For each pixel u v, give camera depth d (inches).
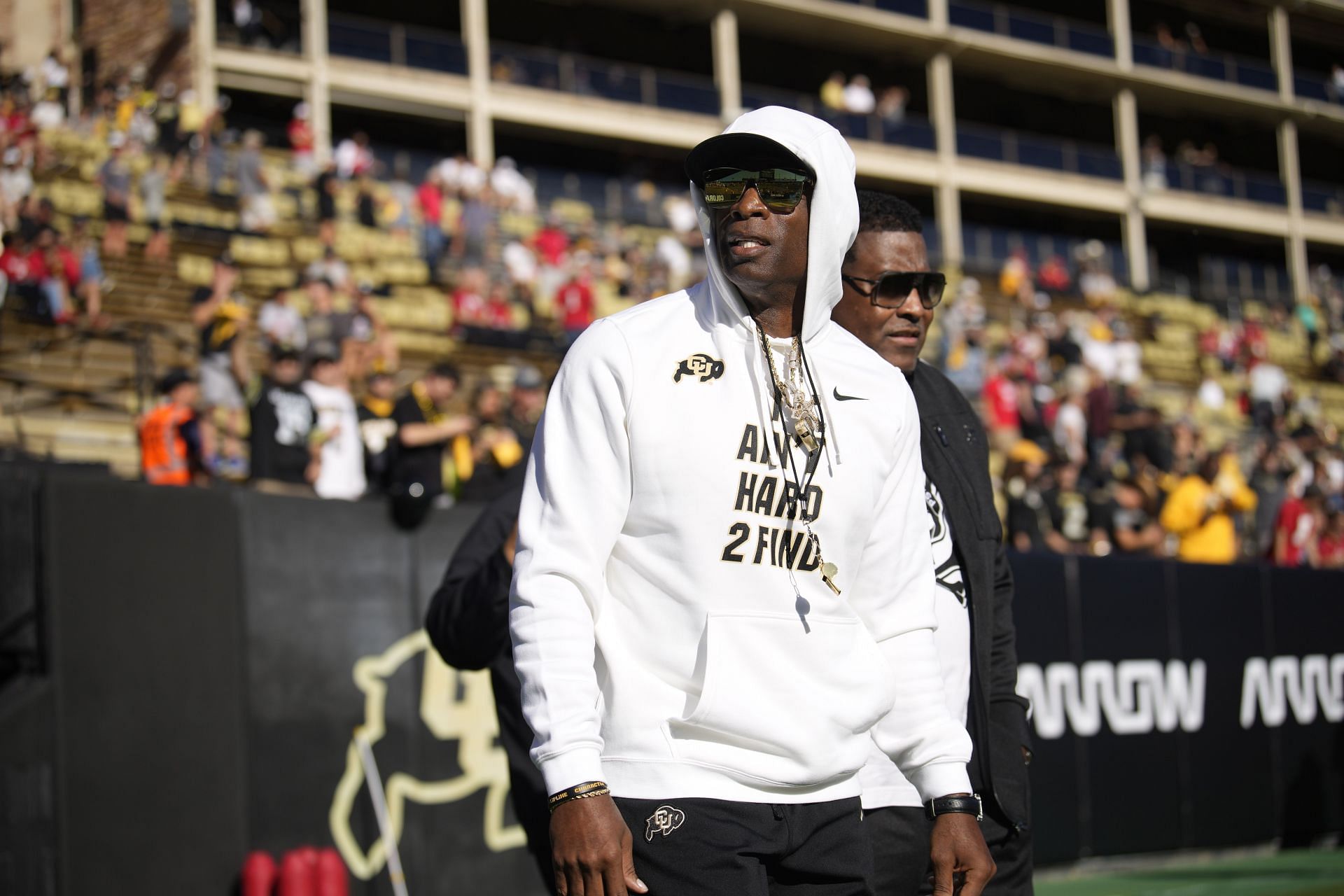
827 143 87.6
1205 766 268.2
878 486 89.7
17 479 190.1
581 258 688.4
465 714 218.2
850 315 122.3
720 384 85.1
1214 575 276.1
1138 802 257.1
